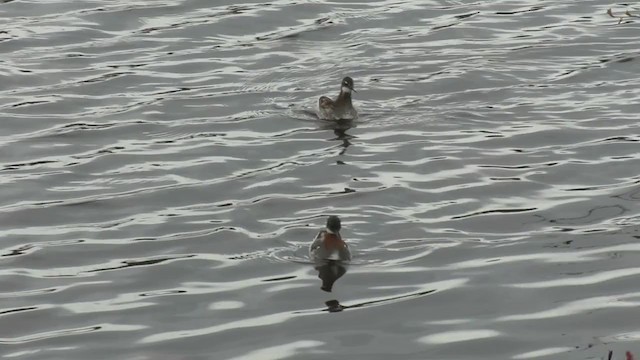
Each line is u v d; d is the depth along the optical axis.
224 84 28.95
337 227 20.16
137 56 30.75
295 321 18.28
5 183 23.62
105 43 31.59
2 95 28.33
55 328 18.25
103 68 29.95
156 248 20.80
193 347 17.61
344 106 26.69
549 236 20.94
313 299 18.92
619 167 23.91
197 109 27.48
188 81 29.17
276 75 29.47
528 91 28.25
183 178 23.75
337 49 31.12
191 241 20.98
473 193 22.80
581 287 19.16
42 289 19.44
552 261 20.00
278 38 31.91
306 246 20.66
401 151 24.95
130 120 26.89
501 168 23.97
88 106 27.78
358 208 22.16
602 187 22.98
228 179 23.64
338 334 17.89
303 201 22.50
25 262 20.33
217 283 19.52
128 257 20.48
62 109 27.58
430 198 22.59
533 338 17.72
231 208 22.28
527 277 19.50
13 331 18.17
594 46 31.05
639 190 22.77
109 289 19.41
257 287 19.34
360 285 19.33
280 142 25.53
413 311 18.52
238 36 32.06
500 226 21.38
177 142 25.67
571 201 22.36
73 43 31.53
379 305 18.70
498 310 18.53
